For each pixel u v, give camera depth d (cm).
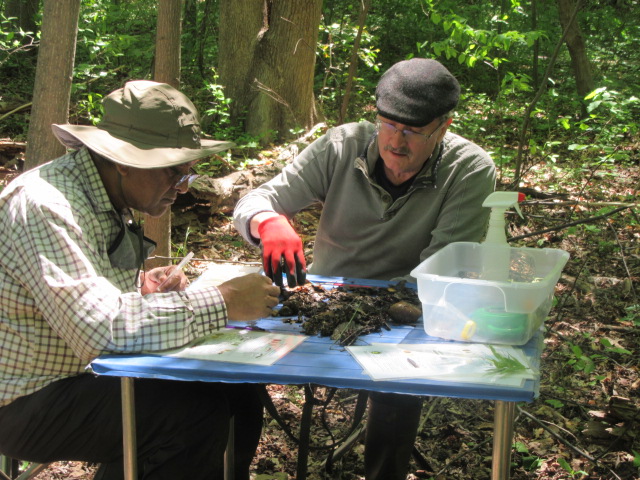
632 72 1148
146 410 197
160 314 188
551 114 831
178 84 382
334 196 283
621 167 711
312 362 180
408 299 237
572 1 938
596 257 498
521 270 232
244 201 265
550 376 351
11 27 910
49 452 204
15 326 196
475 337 198
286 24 753
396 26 1209
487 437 310
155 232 389
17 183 198
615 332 402
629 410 304
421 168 264
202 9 1172
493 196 214
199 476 202
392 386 167
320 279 262
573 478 280
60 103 338
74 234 188
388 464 246
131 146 201
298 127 713
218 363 178
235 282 204
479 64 1102
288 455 303
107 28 884
